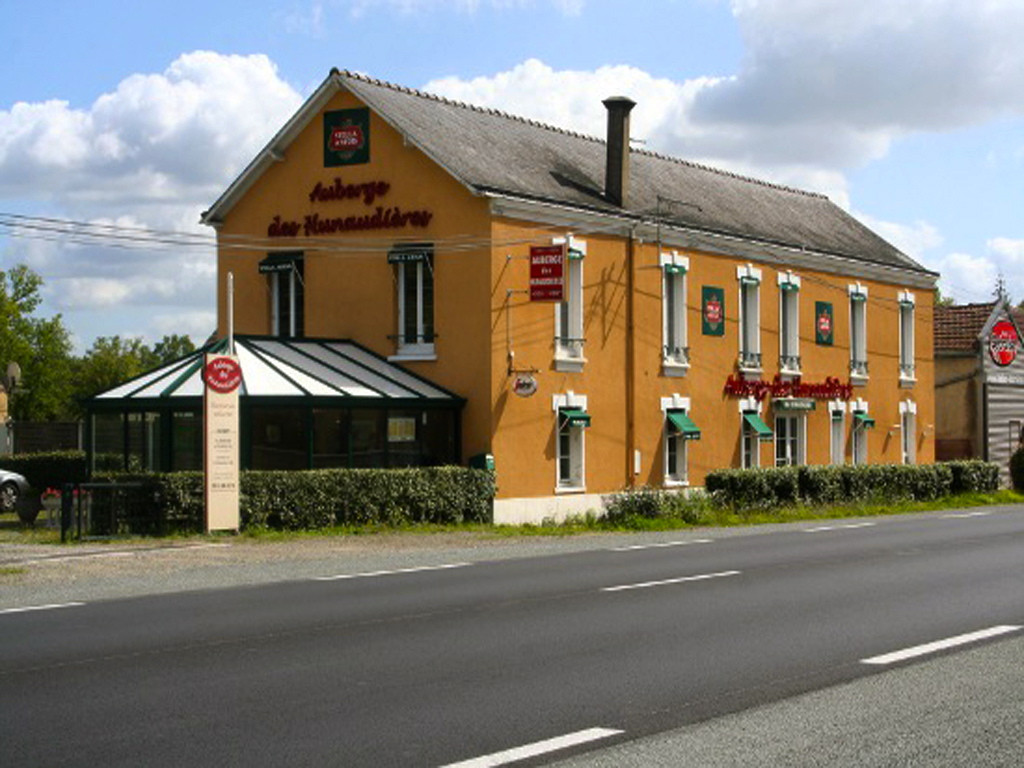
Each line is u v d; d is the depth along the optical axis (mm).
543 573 15867
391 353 28500
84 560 17469
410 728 7578
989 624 11586
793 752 7070
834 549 19297
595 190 31641
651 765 6781
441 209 27859
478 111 32438
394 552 18922
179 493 20984
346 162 29312
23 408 75812
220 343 26172
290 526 22281
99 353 94062
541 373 28438
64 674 9172
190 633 10984
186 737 7352
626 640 10680
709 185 38781
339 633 11000
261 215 30594
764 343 36250
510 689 8695
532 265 27562
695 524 26125
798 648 10320
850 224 44188
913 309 43750
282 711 8008
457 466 26062
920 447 44031
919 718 7895
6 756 6941
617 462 30641
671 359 32469
